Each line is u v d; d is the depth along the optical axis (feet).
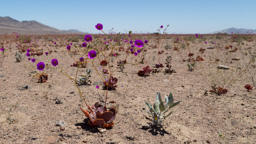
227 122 11.73
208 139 9.99
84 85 18.37
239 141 9.81
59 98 14.82
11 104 13.15
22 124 10.66
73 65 26.48
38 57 32.76
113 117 10.91
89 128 10.72
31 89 16.55
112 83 17.08
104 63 24.62
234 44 53.93
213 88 16.52
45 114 12.05
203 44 55.36
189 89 17.61
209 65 27.35
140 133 10.40
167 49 44.34
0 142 8.87
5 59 30.35
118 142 9.48
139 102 14.71
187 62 29.96
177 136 10.25
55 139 9.38
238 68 24.91
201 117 12.38
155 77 21.77
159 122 11.14
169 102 10.68
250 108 13.44
